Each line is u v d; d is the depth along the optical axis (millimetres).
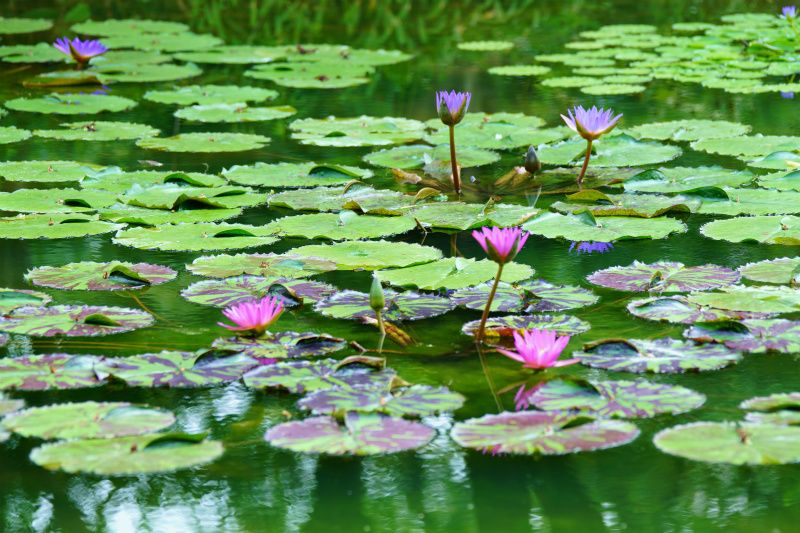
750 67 10641
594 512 2809
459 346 3918
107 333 4016
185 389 3564
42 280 4672
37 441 3195
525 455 3148
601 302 4359
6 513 2834
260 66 10883
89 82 9977
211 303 4359
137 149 7461
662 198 5988
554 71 10695
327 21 14555
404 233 5555
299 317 4230
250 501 2898
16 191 6094
